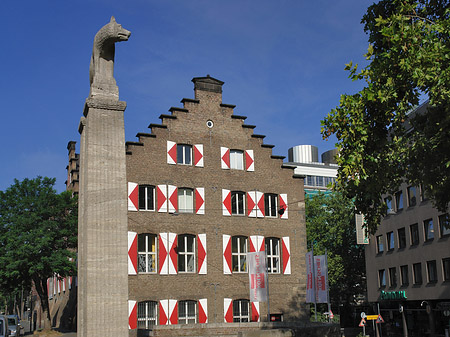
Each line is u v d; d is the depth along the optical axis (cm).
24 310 9450
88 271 1535
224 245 3828
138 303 3503
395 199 4969
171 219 3703
